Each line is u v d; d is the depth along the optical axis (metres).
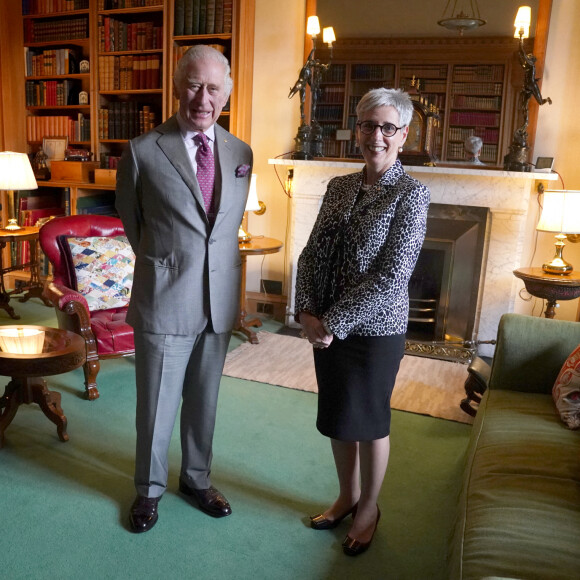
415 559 2.15
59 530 2.23
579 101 4.46
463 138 4.60
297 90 4.86
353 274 1.94
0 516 2.30
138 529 2.22
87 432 3.06
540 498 1.77
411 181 1.90
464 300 4.71
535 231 4.71
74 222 4.09
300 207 5.10
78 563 2.05
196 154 2.08
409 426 3.27
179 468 2.73
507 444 2.14
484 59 4.49
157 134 2.05
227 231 2.18
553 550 1.52
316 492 2.57
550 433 2.21
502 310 4.70
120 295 3.92
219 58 1.95
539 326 2.73
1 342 2.81
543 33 4.40
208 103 1.95
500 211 4.57
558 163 4.58
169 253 2.09
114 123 5.61
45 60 5.82
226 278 2.20
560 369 2.65
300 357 4.39
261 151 5.40
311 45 5.03
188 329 2.14
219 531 2.27
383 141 1.87
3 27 5.73
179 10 5.11
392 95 1.86
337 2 4.84
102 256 3.96
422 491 2.60
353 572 2.07
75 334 2.98
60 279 3.91
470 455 2.23
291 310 5.26
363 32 4.77
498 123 4.52
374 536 2.27
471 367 3.24
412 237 1.86
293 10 5.05
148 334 2.13
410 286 4.90
